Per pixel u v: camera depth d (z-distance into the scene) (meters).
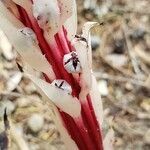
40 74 0.06
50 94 0.05
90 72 0.05
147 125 0.13
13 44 0.05
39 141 0.12
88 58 0.05
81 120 0.05
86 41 0.05
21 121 0.13
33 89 0.13
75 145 0.06
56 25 0.05
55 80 0.05
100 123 0.06
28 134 0.13
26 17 0.05
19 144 0.11
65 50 0.05
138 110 0.13
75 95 0.05
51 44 0.05
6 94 0.13
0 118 0.10
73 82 0.05
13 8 0.05
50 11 0.05
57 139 0.12
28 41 0.05
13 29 0.05
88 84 0.05
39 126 0.13
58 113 0.05
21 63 0.05
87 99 0.05
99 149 0.06
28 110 0.13
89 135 0.05
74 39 0.05
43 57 0.05
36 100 0.13
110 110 0.13
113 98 0.13
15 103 0.13
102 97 0.13
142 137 0.12
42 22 0.05
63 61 0.05
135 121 0.13
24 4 0.05
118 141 0.12
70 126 0.05
